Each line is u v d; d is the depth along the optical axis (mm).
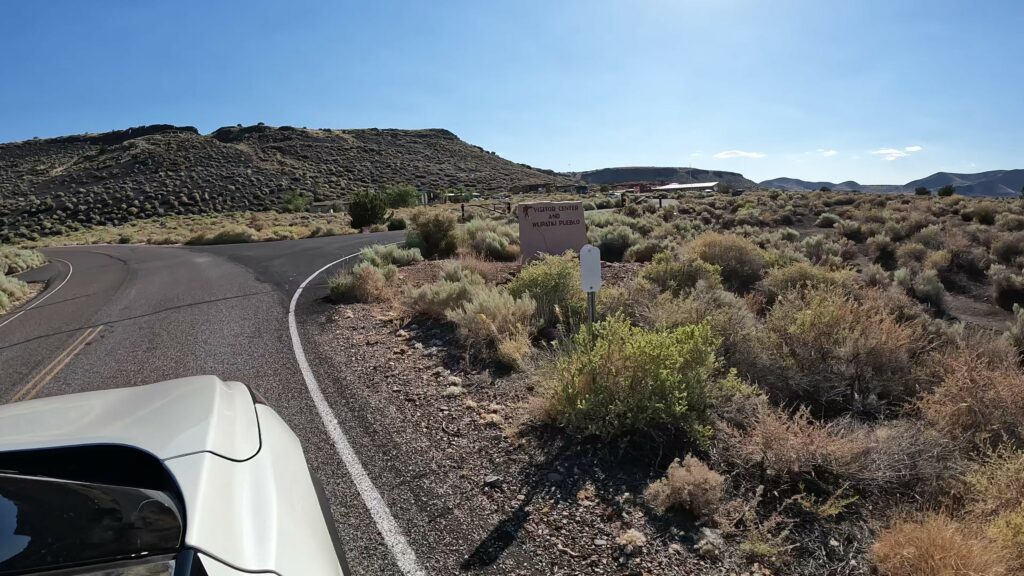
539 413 5008
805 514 3672
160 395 2562
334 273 14555
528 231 13695
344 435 4918
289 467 2430
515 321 7523
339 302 10844
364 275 11273
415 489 4035
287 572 1769
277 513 2018
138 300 12789
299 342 8062
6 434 2074
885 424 4938
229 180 98625
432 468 4324
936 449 4129
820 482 3955
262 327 9109
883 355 5965
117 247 36000
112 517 1705
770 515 3668
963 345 6723
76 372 7324
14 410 2357
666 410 4578
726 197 54281
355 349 7629
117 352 8164
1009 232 23422
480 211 42062
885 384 5824
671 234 24656
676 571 3182
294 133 145125
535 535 3508
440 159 149125
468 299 8812
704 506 3646
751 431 4480
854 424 4781
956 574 2869
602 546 3398
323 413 5414
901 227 24781
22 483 1801
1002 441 4348
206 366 7133
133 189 90875
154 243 38656
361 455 4547
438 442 4766
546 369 5719
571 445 4613
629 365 4855
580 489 4000
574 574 3162
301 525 2078
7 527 1617
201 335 8812
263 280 14289
